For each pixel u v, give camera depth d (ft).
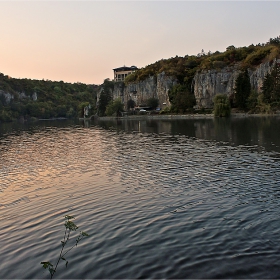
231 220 42.14
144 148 123.75
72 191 63.62
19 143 163.22
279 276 28.48
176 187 61.67
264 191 55.57
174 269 30.60
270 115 295.28
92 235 40.06
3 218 49.24
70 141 167.02
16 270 32.42
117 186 65.31
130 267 31.50
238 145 116.06
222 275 29.12
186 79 485.15
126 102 572.92
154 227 41.39
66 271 31.58
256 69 382.22
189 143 131.64
